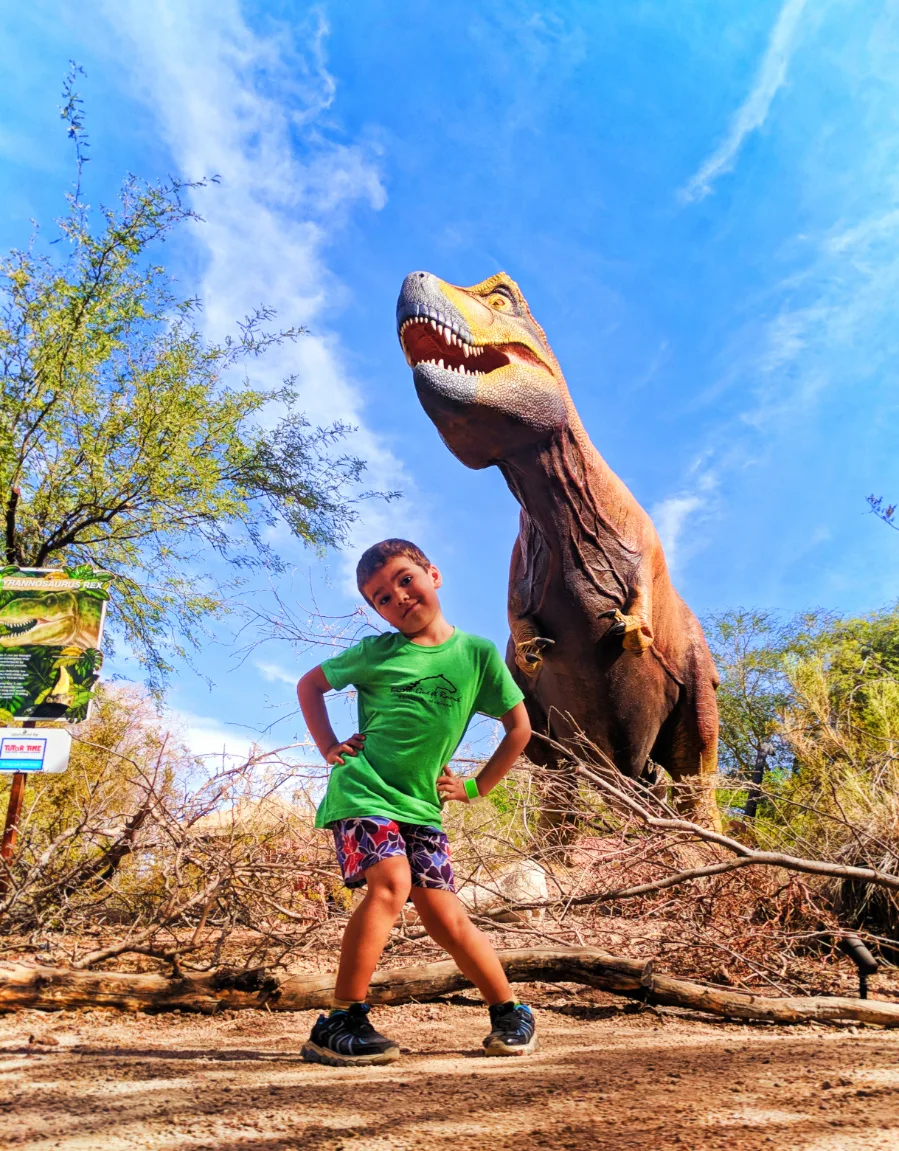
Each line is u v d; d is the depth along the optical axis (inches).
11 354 276.4
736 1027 84.1
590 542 188.7
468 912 114.4
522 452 182.2
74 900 134.4
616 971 91.1
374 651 79.8
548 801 152.8
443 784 77.8
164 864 128.0
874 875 104.6
